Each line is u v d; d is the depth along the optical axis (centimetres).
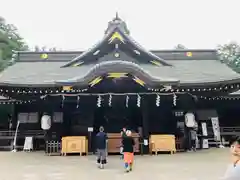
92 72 1515
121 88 1673
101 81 1611
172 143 1588
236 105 2194
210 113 2033
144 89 1669
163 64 1928
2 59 4200
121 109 1839
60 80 1627
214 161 1288
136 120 1853
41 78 1747
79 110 1759
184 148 1744
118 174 1013
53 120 1772
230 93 1991
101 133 1172
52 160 1398
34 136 1978
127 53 1862
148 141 1622
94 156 1527
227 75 1783
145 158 1414
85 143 1584
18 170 1130
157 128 1755
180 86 1612
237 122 2177
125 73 1521
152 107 1770
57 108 1789
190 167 1136
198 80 1661
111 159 1409
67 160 1388
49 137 1731
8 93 1727
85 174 1025
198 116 2025
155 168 1123
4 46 4434
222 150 1731
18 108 2083
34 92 1688
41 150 1906
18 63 2186
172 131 1762
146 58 1886
